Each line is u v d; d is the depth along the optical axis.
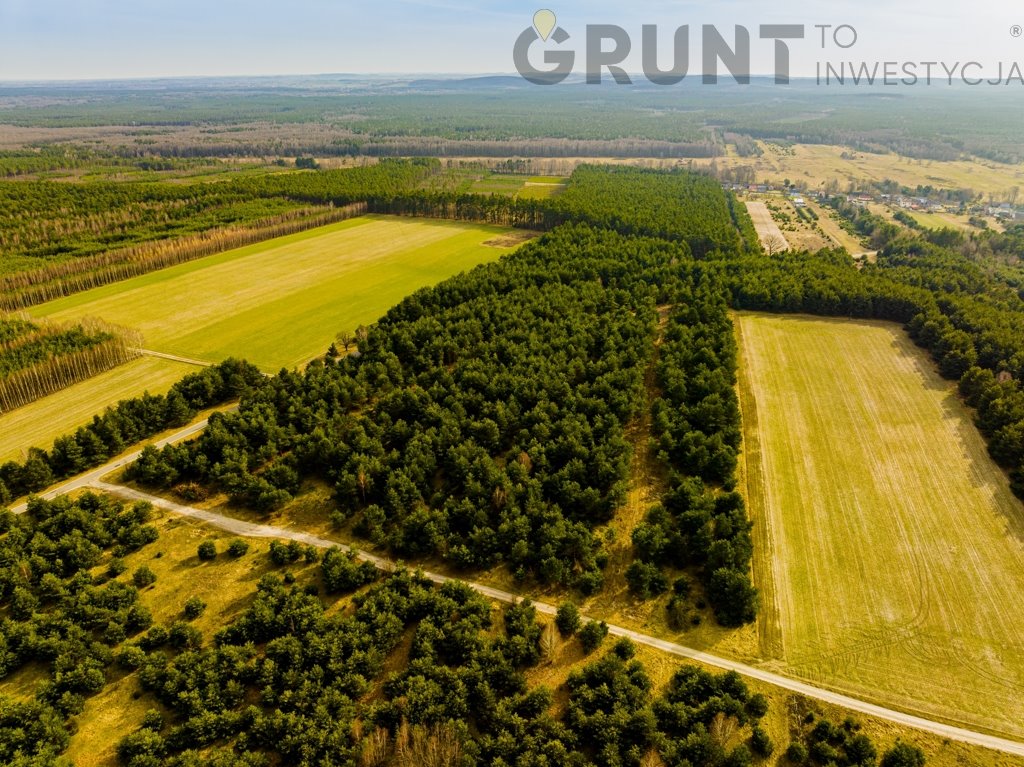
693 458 69.56
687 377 87.38
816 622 52.56
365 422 75.44
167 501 66.31
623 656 49.16
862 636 51.25
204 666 45.97
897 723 44.34
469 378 83.06
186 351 100.38
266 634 49.72
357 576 54.94
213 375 85.06
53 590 52.56
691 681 45.84
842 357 99.31
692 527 60.06
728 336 96.31
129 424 75.19
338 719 42.78
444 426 72.56
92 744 42.34
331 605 53.94
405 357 94.12
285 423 77.06
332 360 92.12
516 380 82.12
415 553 59.75
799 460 73.94
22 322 98.31
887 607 53.91
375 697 45.84
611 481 66.00
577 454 68.88
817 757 42.03
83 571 54.69
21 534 57.19
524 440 72.50
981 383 83.94
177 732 42.09
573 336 94.94
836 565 58.53
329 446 69.88
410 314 107.19
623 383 83.31
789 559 59.22
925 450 75.62
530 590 55.94
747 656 49.62
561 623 51.31
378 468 66.38
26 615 50.84
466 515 61.28
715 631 51.94
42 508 61.56
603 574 57.53
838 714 44.97
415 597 51.78
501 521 60.81
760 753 42.56
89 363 90.44
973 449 75.69
